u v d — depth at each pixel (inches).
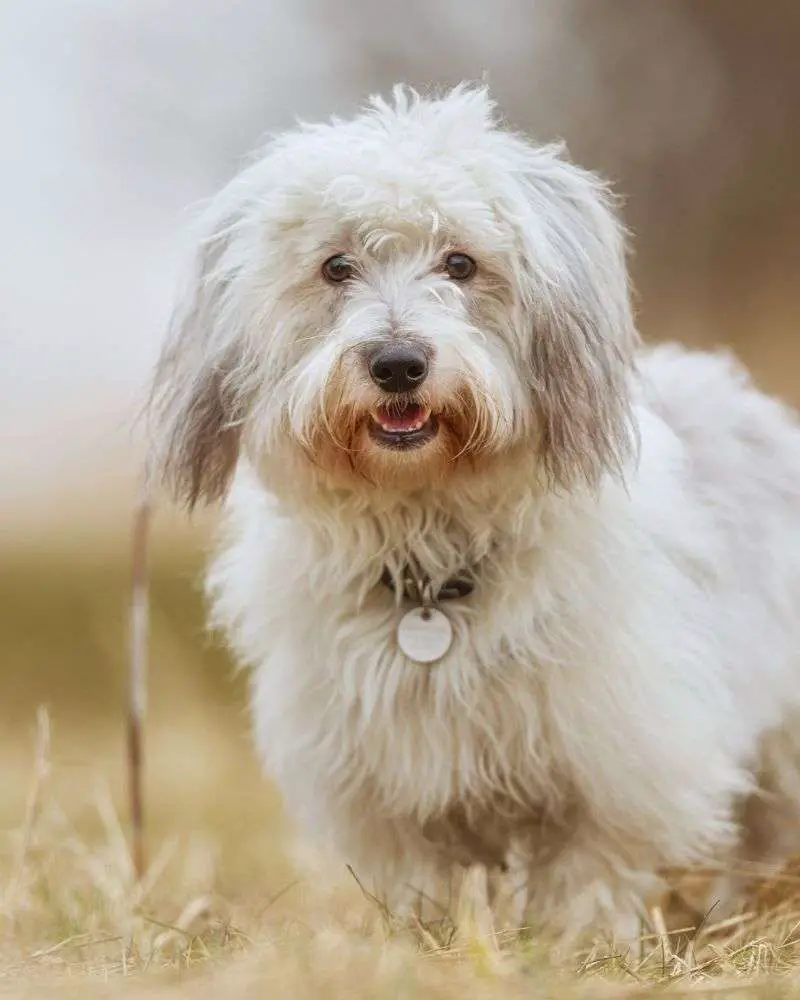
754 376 666.8
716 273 722.8
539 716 273.4
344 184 270.1
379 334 261.1
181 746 487.5
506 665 272.2
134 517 335.9
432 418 265.6
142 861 328.8
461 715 274.2
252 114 810.2
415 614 273.9
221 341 287.0
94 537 609.6
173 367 299.3
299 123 310.8
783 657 312.8
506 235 275.0
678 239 729.0
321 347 270.5
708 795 284.5
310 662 282.0
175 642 535.5
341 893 308.5
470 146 277.6
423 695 275.6
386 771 279.3
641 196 737.6
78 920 280.1
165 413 298.0
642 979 231.5
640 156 743.7
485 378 263.4
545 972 219.6
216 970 224.8
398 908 288.7
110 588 577.9
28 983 228.4
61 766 470.0
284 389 275.1
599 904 278.4
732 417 326.0
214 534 338.0
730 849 310.5
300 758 286.5
